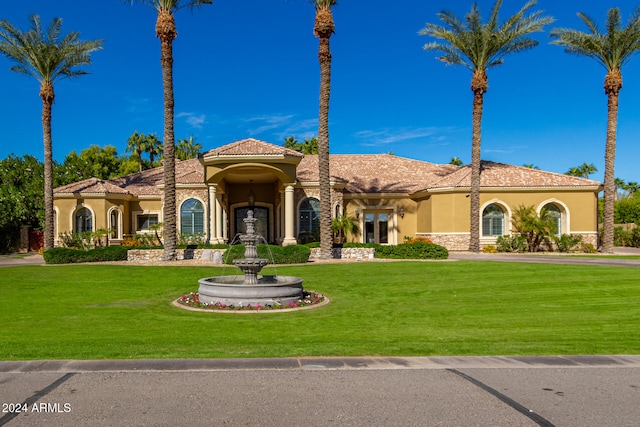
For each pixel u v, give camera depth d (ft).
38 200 124.67
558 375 21.31
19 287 52.06
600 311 38.73
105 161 194.80
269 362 23.09
